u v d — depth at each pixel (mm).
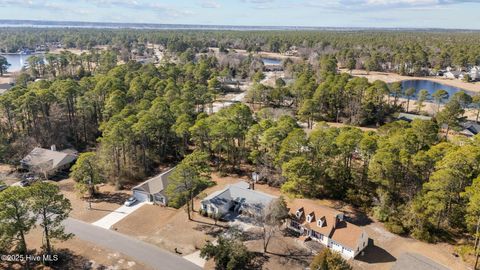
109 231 44719
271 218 42812
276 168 56594
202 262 38812
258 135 60281
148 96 85438
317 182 52062
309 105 85250
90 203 51281
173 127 64438
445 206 43344
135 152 64188
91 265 37844
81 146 73688
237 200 50250
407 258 36344
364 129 87688
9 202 33625
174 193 46656
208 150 65875
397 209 47406
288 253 40469
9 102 68562
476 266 38188
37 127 71562
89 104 78000
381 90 91562
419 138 59594
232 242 38750
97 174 54688
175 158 68812
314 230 42594
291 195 48594
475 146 48750
